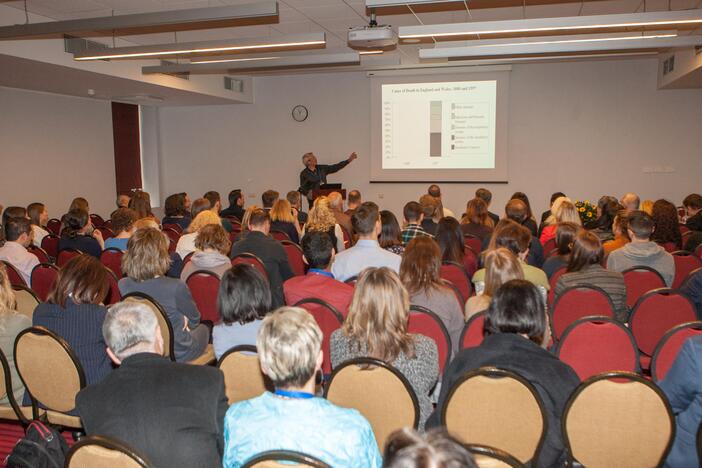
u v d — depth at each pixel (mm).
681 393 1979
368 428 1536
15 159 9250
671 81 8781
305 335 1536
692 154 9672
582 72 9961
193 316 3457
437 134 10586
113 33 7242
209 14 5152
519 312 2059
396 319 2240
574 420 2020
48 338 2523
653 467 2020
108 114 11195
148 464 1475
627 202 6199
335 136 11281
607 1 6309
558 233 4227
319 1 6227
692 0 6301
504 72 10164
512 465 1351
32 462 2016
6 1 6125
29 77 8023
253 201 11945
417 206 5188
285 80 11453
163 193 12398
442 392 2137
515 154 10391
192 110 12094
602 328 2670
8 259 4555
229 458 1510
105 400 1711
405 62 10141
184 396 1724
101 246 5488
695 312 3324
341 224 6473
